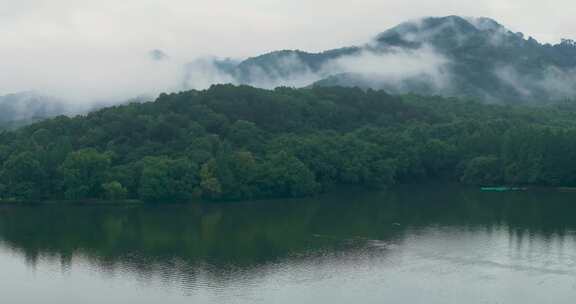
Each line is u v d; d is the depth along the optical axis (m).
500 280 130.12
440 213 199.50
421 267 139.38
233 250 156.50
